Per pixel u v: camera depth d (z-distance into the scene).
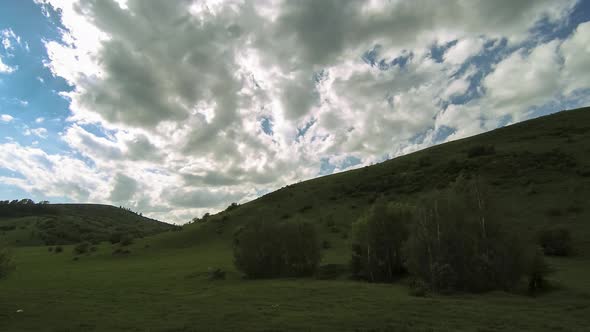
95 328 15.07
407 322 14.00
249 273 33.88
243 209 88.69
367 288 23.08
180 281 32.09
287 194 91.69
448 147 92.06
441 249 22.47
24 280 36.12
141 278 35.25
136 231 135.12
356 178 88.25
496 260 21.53
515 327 13.08
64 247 92.00
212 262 46.56
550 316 14.55
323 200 79.12
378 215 30.67
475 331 12.64
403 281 27.23
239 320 15.45
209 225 82.25
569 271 26.05
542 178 55.34
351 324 14.07
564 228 35.50
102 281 33.69
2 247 23.30
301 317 15.45
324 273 33.44
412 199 61.78
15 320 17.05
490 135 91.06
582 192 47.62
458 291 21.30
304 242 34.44
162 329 14.44
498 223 22.39
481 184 23.95
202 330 14.04
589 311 15.12
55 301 22.36
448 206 23.38
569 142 68.00
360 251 31.64
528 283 22.92
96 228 170.62
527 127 88.00
